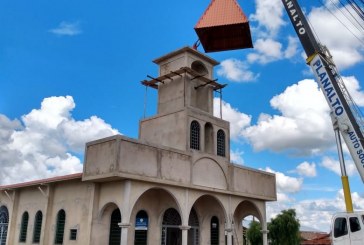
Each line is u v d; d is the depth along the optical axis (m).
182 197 20.77
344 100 14.69
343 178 14.45
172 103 24.83
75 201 21.09
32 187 25.33
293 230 38.72
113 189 19.11
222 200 23.38
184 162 21.09
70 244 20.38
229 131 25.61
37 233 23.72
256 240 40.22
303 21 15.95
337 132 14.77
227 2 23.55
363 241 13.81
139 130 25.20
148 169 18.91
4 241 26.45
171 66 25.73
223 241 25.64
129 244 20.16
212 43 24.39
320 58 15.31
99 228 19.55
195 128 23.28
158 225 21.89
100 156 18.72
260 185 26.39
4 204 27.52
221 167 23.64
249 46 24.23
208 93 25.86
